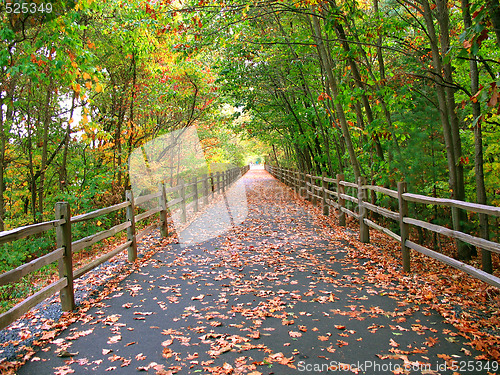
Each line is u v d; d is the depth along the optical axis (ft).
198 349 10.08
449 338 10.31
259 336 10.77
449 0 24.09
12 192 31.65
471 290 14.19
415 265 17.95
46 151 31.09
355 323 11.53
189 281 16.37
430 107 24.14
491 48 22.45
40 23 18.26
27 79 27.86
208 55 44.88
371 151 29.94
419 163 24.30
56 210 12.73
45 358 9.68
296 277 16.63
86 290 15.30
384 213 19.38
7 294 18.29
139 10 27.86
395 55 32.22
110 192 33.27
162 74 37.40
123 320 12.16
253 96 47.19
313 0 22.97
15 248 23.15
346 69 29.58
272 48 39.63
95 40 30.55
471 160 23.73
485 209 10.64
